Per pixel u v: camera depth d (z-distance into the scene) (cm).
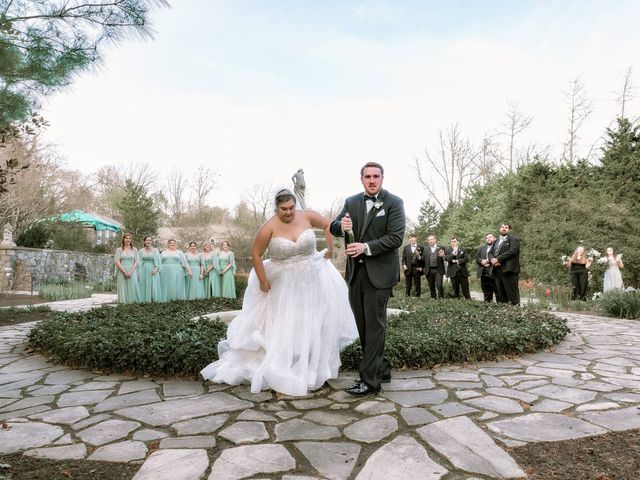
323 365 378
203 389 385
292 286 380
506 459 242
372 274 351
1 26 448
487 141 3425
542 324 594
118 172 4106
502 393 363
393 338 464
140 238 2803
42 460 248
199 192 4175
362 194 380
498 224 2398
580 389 375
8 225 1772
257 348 383
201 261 1195
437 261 1212
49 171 2394
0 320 870
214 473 229
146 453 255
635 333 703
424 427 288
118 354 440
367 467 233
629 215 1712
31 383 412
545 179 2259
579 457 244
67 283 1905
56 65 475
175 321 578
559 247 1712
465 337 489
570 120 2897
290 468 234
